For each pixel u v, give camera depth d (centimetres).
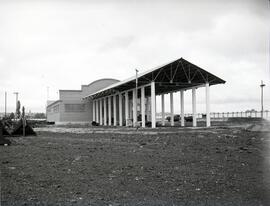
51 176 841
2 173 887
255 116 6078
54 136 2528
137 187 711
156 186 720
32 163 1071
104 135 2573
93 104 6494
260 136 2198
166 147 1575
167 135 2456
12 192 671
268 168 948
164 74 4056
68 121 6469
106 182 764
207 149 1464
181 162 1075
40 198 623
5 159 1173
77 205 575
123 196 635
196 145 1653
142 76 3909
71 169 947
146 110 6322
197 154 1291
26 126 2603
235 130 3031
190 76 4175
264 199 607
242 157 1191
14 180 792
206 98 4141
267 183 741
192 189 688
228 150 1416
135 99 4616
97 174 866
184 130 3200
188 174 859
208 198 616
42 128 4316
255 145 1614
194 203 583
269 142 1764
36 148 1577
